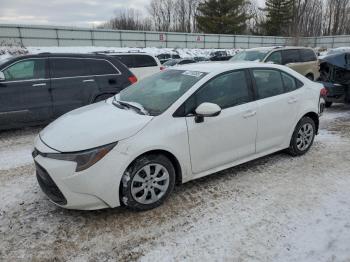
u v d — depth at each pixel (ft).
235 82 13.57
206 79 12.71
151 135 10.98
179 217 11.04
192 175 12.39
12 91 20.43
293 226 10.43
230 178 13.96
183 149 11.76
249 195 12.47
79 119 12.05
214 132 12.53
